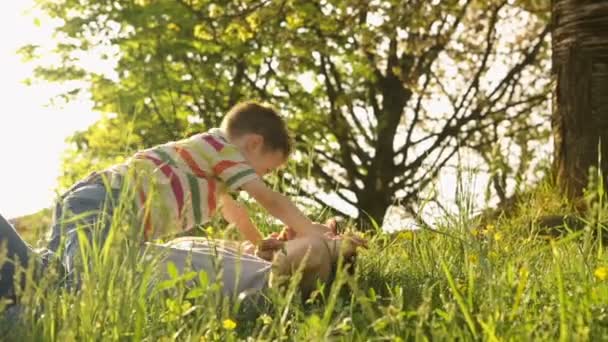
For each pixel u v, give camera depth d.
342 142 22.08
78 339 2.80
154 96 21.08
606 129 8.35
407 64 20.08
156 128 20.28
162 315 3.04
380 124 21.38
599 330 2.92
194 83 21.09
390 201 21.86
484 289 3.32
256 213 5.66
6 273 3.61
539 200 7.39
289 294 2.75
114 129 19.91
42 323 2.90
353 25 16.41
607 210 5.35
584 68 8.47
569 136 8.46
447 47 19.55
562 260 3.94
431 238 4.92
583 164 8.30
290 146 4.73
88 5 21.33
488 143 20.30
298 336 2.91
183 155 4.40
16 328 2.88
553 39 8.77
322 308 3.54
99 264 3.00
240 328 3.49
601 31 8.44
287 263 4.06
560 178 8.35
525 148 5.61
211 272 4.02
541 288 3.61
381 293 4.09
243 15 14.91
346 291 4.12
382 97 22.19
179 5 20.02
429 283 3.97
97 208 4.11
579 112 8.44
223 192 4.50
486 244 4.06
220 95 21.42
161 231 4.24
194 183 4.36
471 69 20.58
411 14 14.58
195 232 5.61
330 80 22.64
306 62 20.83
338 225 5.34
